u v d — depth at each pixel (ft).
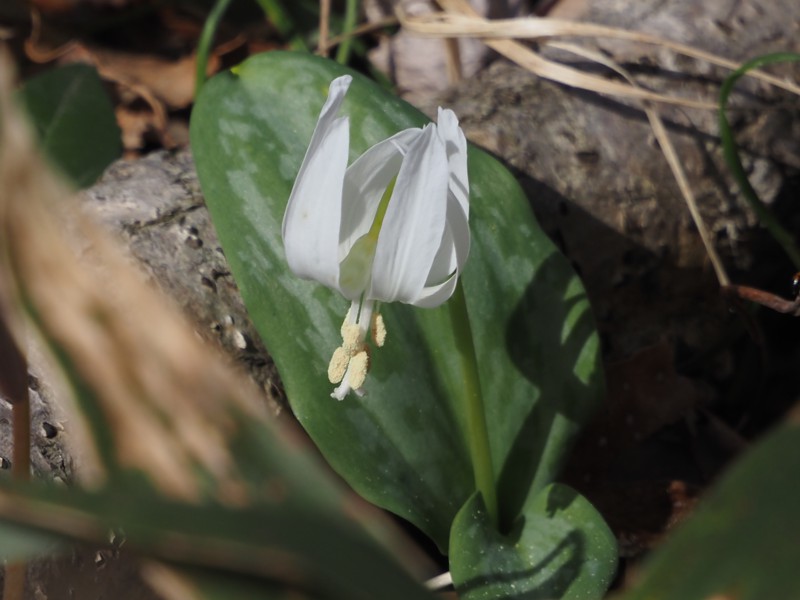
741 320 1.25
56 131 0.96
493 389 1.05
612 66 1.25
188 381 0.74
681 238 1.24
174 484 0.74
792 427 0.71
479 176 1.07
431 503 1.03
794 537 0.72
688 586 0.73
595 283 1.22
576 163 1.22
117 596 0.98
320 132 0.89
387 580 0.73
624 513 1.15
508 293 1.05
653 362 1.20
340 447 1.01
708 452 1.20
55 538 0.74
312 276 0.92
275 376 1.08
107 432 0.74
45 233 0.74
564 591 1.00
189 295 1.07
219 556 0.72
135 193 1.13
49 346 0.74
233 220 1.03
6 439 0.99
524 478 1.05
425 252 0.90
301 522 0.70
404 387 1.03
